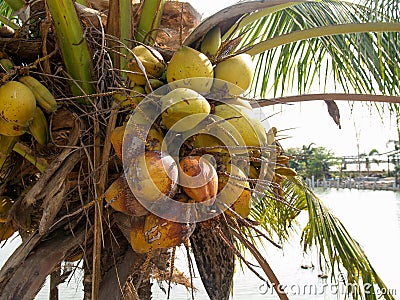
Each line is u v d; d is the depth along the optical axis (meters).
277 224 2.75
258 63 2.98
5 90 1.28
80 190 1.29
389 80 2.46
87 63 1.46
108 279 1.44
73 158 1.34
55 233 1.41
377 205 11.20
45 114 1.46
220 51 1.31
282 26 2.82
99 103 1.31
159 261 1.49
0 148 1.45
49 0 1.39
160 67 1.24
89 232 1.36
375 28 1.86
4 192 1.72
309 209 2.50
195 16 1.88
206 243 1.31
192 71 1.17
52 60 1.55
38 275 1.25
